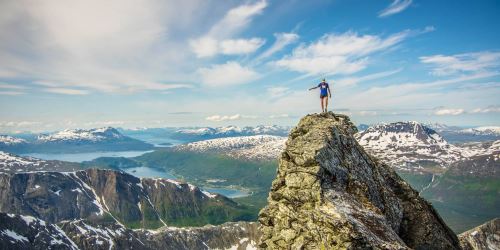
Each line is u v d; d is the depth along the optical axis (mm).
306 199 42375
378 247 35125
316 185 42719
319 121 55344
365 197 45250
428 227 51656
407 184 56281
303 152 46406
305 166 45031
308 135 49375
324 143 47125
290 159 47312
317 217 39281
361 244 35312
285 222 42281
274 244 42438
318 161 44500
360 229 36594
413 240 50594
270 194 46562
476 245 126438
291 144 48812
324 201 41062
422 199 55406
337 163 46844
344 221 37281
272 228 43875
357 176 48000
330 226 37562
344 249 35156
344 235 35938
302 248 39062
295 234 40625
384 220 41062
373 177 51219
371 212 41625
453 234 55312
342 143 51094
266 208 45375
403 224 51688
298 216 41375
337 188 44125
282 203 44000
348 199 42688
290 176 45219
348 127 58906
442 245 51219
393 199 51094
